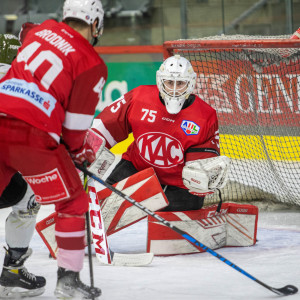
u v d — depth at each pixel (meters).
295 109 17.77
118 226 11.88
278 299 8.72
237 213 12.43
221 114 17.66
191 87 11.76
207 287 9.37
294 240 13.09
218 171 11.34
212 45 14.74
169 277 9.99
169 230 11.64
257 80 17.47
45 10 31.11
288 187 16.53
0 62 9.76
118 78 24.78
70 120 8.17
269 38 15.80
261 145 17.95
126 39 31.80
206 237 11.98
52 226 11.45
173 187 12.34
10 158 8.02
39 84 7.97
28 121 7.84
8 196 8.73
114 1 31.88
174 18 30.80
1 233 14.24
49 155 7.95
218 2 29.73
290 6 28.67
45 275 10.16
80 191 8.23
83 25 8.51
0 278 9.02
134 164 12.72
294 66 17.42
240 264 10.95
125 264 10.87
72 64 8.01
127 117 12.52
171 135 12.07
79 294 8.22
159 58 24.34
